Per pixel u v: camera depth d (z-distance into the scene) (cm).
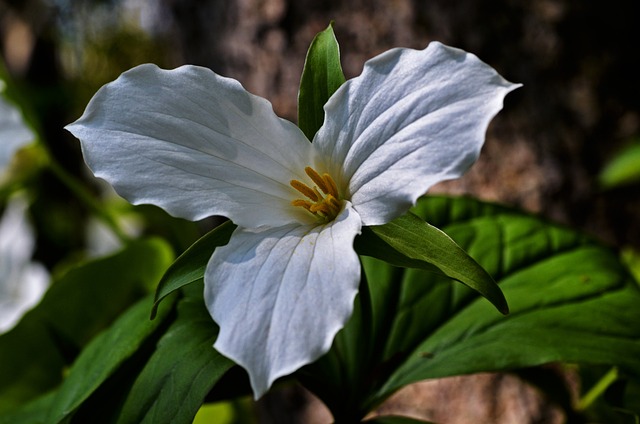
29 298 64
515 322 35
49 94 88
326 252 30
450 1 45
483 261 37
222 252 30
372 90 31
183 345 33
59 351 40
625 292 36
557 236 38
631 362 33
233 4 52
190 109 31
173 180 31
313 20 49
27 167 49
